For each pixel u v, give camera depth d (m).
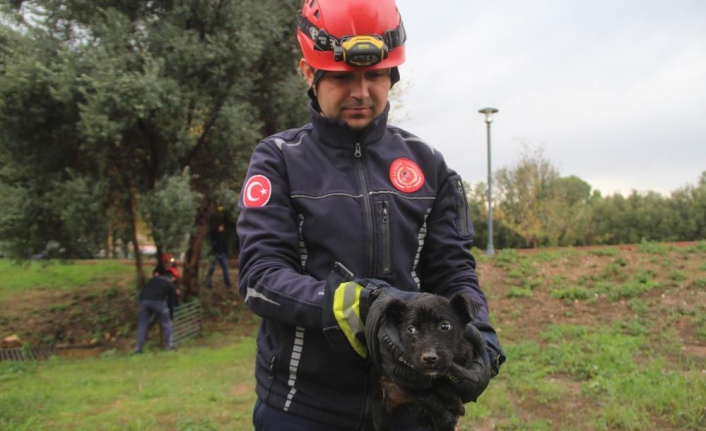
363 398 1.98
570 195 31.91
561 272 13.41
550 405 6.32
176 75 12.22
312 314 1.80
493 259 14.52
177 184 11.97
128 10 12.49
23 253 12.52
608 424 5.70
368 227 2.03
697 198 26.25
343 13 2.04
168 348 12.16
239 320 14.55
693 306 10.74
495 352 1.94
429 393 1.69
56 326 14.02
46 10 12.10
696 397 5.92
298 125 14.53
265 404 2.08
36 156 12.58
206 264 20.12
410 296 1.75
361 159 2.12
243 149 13.31
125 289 16.25
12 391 8.09
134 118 11.36
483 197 31.75
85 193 11.79
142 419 6.54
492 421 5.95
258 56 12.81
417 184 2.15
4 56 11.72
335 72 2.07
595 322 10.60
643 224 27.03
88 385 8.53
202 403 7.22
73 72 11.16
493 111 17.98
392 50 2.12
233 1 12.52
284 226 2.03
